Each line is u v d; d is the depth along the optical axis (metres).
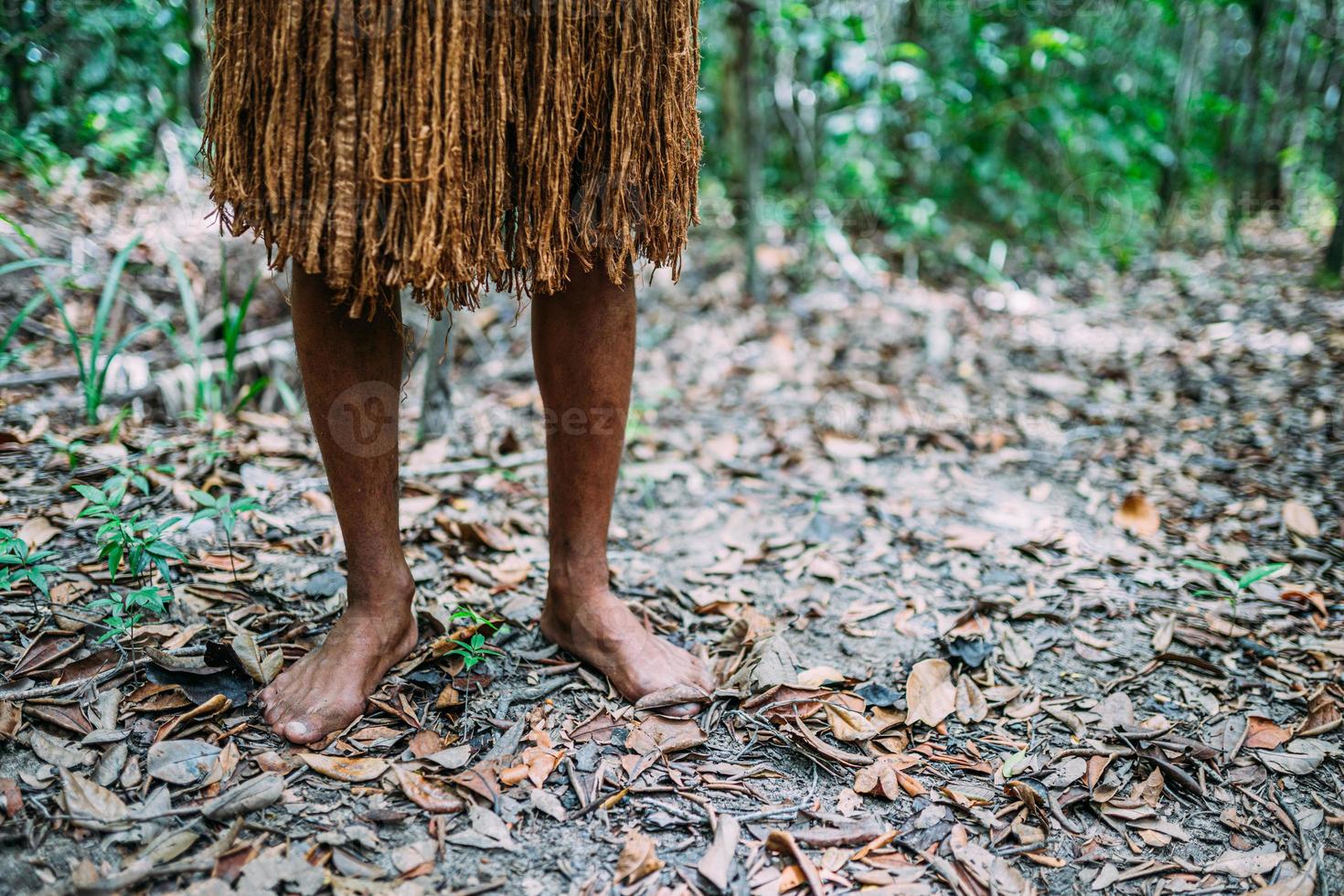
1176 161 5.33
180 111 3.54
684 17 1.15
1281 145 6.11
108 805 1.10
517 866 1.08
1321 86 6.01
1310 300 3.98
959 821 1.20
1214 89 6.35
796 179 4.87
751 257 3.77
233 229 1.12
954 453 2.51
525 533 1.92
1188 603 1.74
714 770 1.26
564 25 1.07
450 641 1.41
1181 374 3.15
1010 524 2.07
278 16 1.00
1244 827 1.21
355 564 1.32
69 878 1.00
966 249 4.61
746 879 1.08
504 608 1.61
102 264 2.82
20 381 2.29
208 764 1.18
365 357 1.20
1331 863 1.15
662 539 1.97
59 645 1.36
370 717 1.30
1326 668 1.54
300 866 1.04
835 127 4.17
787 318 3.64
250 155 1.07
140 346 2.62
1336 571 1.87
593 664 1.42
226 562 1.67
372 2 0.98
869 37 4.16
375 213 1.03
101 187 3.20
